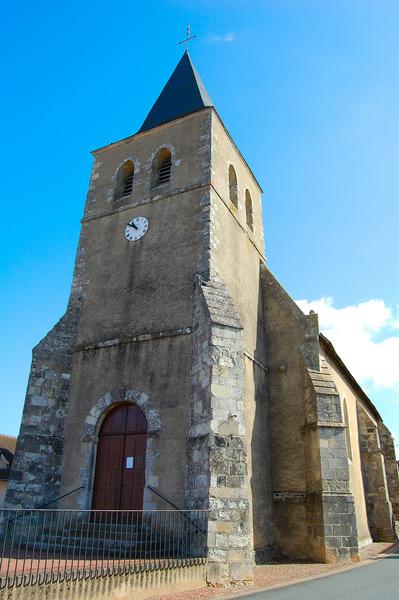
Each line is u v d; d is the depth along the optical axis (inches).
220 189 605.9
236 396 425.7
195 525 378.0
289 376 596.4
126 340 524.7
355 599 303.1
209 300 475.8
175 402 463.5
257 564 465.7
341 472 514.6
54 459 498.3
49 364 533.6
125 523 442.6
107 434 498.9
